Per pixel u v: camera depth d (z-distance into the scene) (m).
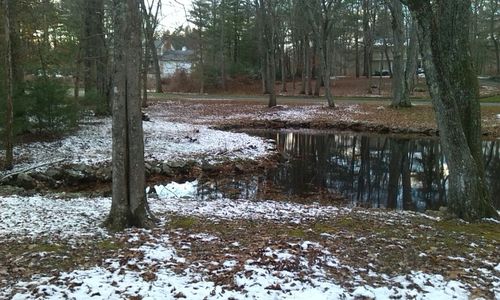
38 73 16.11
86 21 20.44
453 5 7.54
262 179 13.80
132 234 6.66
